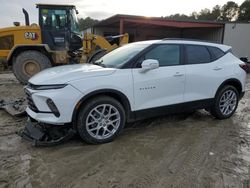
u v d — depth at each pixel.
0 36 8.97
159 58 4.25
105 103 3.71
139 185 2.75
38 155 3.40
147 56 4.14
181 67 4.42
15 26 9.12
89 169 3.07
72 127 3.63
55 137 3.71
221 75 4.88
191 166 3.18
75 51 9.62
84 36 9.48
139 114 4.07
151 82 4.07
